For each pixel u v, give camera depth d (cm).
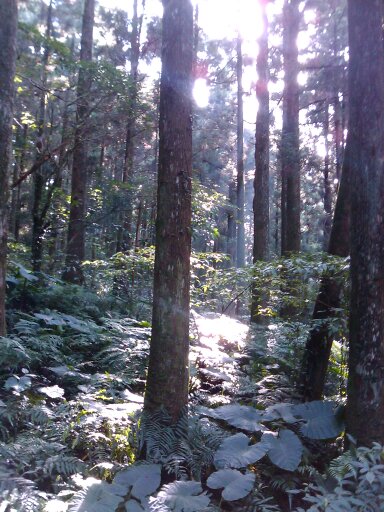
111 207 1420
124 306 909
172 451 433
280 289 682
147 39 1875
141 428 439
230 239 2323
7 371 537
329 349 565
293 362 619
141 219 1702
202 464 425
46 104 1234
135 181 1518
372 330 398
